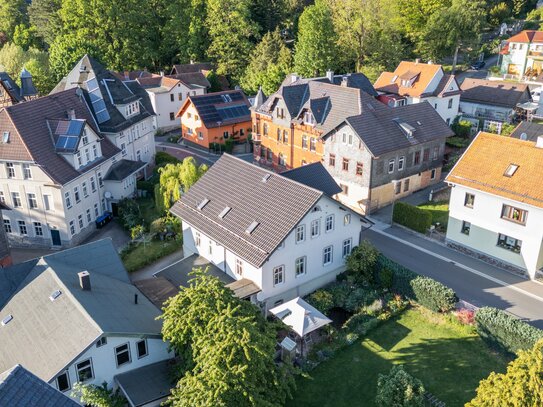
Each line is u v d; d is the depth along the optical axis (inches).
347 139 2021.4
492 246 1622.8
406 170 2102.6
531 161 1547.7
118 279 1363.2
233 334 971.9
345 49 3582.7
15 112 1835.6
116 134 2244.1
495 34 4667.8
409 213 1867.6
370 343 1286.9
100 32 3814.0
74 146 1898.4
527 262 1540.4
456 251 1722.4
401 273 1437.0
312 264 1476.4
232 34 3890.3
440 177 2293.3
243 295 1326.3
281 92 2347.4
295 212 1369.3
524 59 3735.2
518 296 1459.2
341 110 2140.7
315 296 1445.6
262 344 989.8
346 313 1434.5
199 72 3759.8
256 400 935.7
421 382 1078.4
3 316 1163.3
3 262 1585.9
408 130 2038.6
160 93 3378.4
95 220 2084.2
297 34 4207.7
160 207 1980.8
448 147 2603.3
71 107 2132.1
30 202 1855.3
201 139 3004.4
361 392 1139.3
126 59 3956.7
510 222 1549.0
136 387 1047.6
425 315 1376.7
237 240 1405.0
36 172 1793.8
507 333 1195.9
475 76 3905.0
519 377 847.7
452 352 1238.9
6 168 1814.7
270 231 1365.7
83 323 1039.6
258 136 2605.8
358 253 1525.6
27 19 4793.3
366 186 1990.7
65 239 1882.4
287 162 2434.8
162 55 4195.4
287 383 1055.6
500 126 2669.8
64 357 990.4
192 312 1030.4
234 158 1658.5
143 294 1347.2
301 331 1205.1
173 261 1752.0
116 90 2374.5
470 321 1304.1
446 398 1107.3
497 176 1578.5
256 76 3531.0
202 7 4047.7
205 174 1680.6
